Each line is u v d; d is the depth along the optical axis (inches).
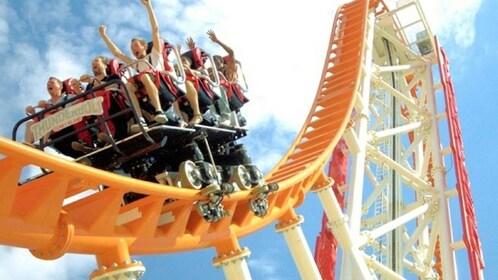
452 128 1138.7
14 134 406.0
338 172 1135.6
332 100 947.3
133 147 417.4
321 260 976.3
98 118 401.4
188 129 430.6
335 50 1106.7
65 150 430.3
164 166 451.5
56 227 353.4
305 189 685.3
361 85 1023.6
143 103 414.3
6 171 316.8
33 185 345.7
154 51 420.2
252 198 495.2
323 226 1004.6
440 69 1244.5
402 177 1115.9
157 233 430.6
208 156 479.8
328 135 813.2
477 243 1048.2
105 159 426.3
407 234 1105.4
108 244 383.2
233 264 493.0
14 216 335.9
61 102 398.0
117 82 390.3
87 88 418.6
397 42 1328.7
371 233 810.8
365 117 954.1
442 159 1114.1
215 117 468.8
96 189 418.3
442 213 1035.3
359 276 723.4
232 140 504.4
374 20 1280.8
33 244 346.6
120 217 409.1
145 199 404.5
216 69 475.5
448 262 983.0
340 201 1102.4
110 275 373.7
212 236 480.7
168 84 416.8
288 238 612.4
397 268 993.5
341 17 1205.7
